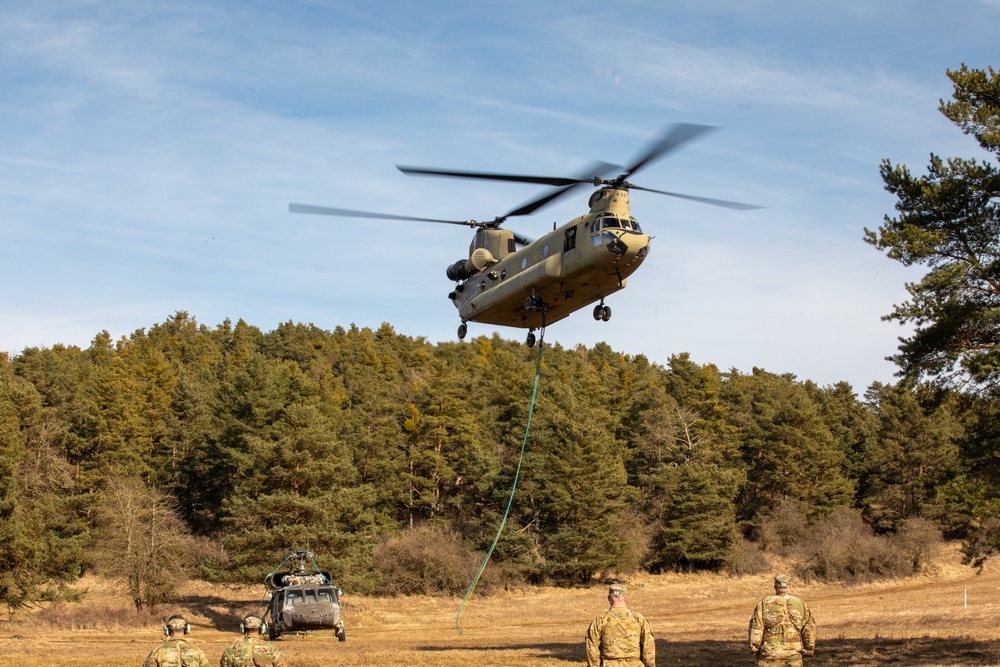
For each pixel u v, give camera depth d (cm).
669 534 6938
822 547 6800
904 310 2308
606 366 13762
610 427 9062
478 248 2730
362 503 5644
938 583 6297
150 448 7456
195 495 7225
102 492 5744
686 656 2339
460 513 7394
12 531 4238
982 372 2147
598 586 6469
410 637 3744
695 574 6912
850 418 10431
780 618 1091
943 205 2314
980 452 2361
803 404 8344
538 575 6481
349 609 5391
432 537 6406
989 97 2345
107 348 15600
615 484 6731
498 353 9012
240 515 5278
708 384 9931
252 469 5619
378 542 6406
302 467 5419
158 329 17538
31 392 6688
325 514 5234
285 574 3562
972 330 2270
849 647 2344
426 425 7506
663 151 2094
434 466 7281
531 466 6488
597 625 1044
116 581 5391
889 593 5850
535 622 4900
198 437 7575
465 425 7438
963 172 2347
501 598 5959
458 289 2848
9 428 4769
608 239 2188
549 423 6825
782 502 7875
